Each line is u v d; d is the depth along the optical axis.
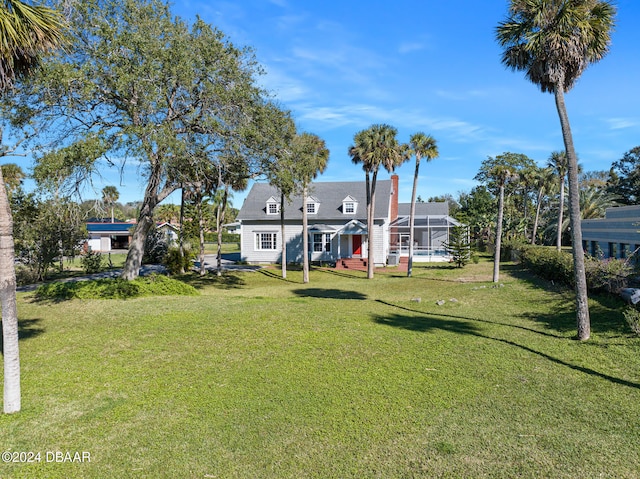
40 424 5.65
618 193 41.84
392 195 39.53
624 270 12.43
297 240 35.56
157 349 8.84
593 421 5.63
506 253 35.72
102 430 5.50
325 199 36.72
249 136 14.88
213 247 65.06
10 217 5.98
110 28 12.52
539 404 6.19
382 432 5.43
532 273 21.58
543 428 5.48
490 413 5.93
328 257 34.91
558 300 13.55
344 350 8.79
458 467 4.64
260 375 7.39
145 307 13.01
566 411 5.95
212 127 14.02
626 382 6.88
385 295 18.06
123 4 13.32
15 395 6.02
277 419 5.79
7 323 5.99
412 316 12.40
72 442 5.20
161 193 17.00
